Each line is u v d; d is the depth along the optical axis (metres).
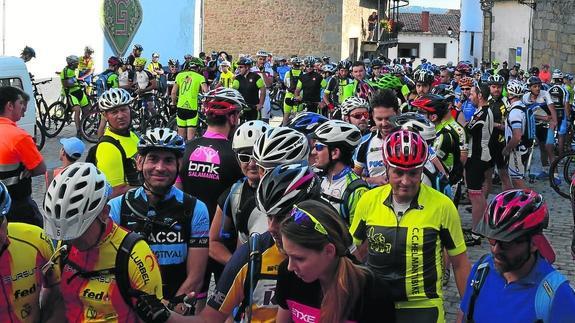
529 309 2.68
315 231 2.41
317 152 3.96
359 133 3.98
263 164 3.55
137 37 21.19
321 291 2.66
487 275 2.84
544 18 25.78
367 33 37.19
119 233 2.85
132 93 15.40
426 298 3.50
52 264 2.90
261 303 3.10
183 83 13.41
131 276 2.81
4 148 5.04
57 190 2.71
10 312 2.95
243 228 3.77
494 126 7.79
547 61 25.61
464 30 45.41
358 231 3.64
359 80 12.66
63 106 14.74
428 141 4.98
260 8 33.09
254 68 17.80
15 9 18.17
